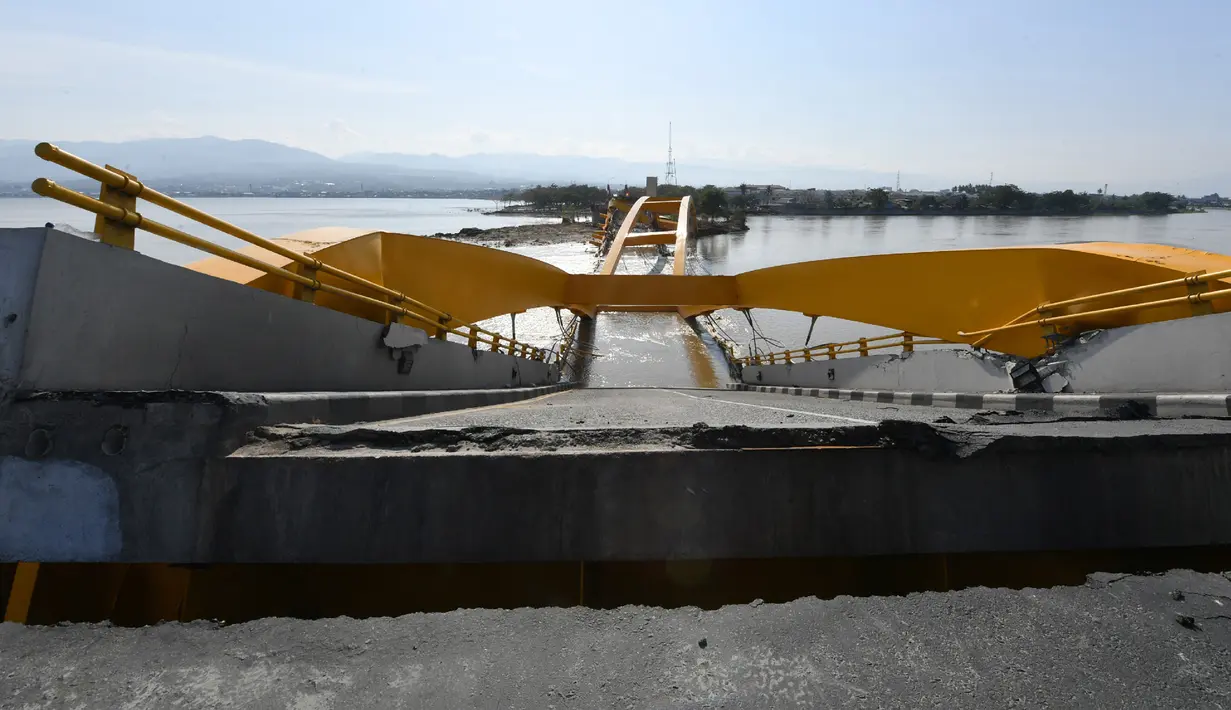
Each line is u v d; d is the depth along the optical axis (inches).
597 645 93.8
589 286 1016.2
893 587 123.0
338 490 115.6
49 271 127.3
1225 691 83.3
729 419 215.9
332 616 116.4
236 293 191.3
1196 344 227.6
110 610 117.3
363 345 284.4
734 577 121.9
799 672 87.4
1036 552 124.3
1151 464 126.1
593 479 118.1
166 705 80.0
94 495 115.6
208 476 115.7
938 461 123.3
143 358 154.3
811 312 764.0
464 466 117.0
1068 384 293.9
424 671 87.4
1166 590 108.9
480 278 691.4
